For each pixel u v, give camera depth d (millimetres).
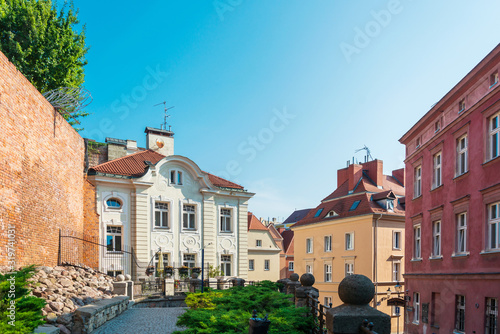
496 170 14852
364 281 5676
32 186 14625
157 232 26797
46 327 8680
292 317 8734
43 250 15742
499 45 14523
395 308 34875
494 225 15219
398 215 35844
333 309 5645
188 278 24062
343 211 38219
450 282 17938
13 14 23594
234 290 13828
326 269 39719
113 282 17516
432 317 19703
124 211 25688
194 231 28562
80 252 21516
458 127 17984
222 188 30266
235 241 30641
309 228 42469
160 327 12461
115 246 25312
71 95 18094
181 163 28500
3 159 12359
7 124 12625
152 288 22703
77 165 21016
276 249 47156
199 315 8336
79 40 26438
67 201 19094
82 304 12758
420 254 22016
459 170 18141
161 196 27281
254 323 7086
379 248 34688
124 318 14234
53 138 16938
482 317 15016
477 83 16547
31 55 24203
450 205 18453
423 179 22031
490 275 14570
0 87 12180
